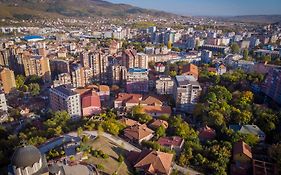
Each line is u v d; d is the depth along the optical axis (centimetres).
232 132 15588
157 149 13688
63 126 16225
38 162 9025
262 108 18325
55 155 11600
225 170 12800
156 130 16475
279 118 16750
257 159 13625
